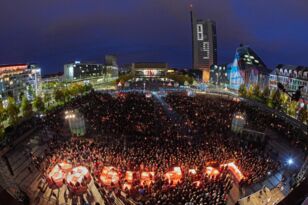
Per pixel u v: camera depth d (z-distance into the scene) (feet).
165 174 128.16
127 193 114.21
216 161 144.46
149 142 169.27
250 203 111.96
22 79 367.25
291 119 272.31
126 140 177.68
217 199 109.81
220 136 189.67
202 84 630.33
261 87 444.96
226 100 363.56
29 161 144.56
